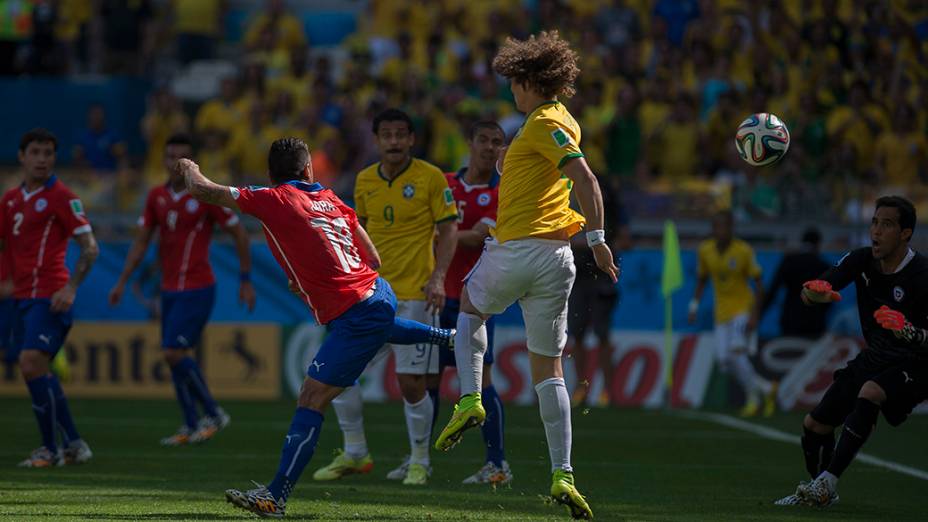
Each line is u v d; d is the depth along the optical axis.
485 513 23.33
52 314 30.47
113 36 73.81
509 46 22.16
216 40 80.25
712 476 30.64
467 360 22.69
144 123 68.00
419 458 28.67
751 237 54.91
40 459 30.55
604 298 51.09
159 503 24.11
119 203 55.44
